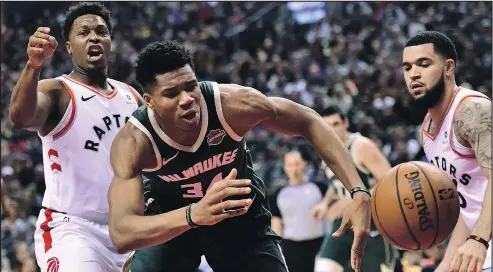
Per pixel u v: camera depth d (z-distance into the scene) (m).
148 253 3.42
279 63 14.46
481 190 3.61
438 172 3.14
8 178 9.91
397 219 3.08
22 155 11.24
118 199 2.88
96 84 3.97
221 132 3.06
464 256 3.13
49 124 3.82
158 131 3.00
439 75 3.56
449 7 15.27
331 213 5.91
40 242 3.82
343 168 3.19
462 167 3.61
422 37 3.58
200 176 3.18
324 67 14.44
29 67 3.43
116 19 16.14
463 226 3.72
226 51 15.63
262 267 3.38
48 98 3.74
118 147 3.01
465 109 3.50
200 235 3.42
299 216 7.29
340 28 15.72
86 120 3.86
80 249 3.69
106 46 3.96
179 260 3.42
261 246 3.41
